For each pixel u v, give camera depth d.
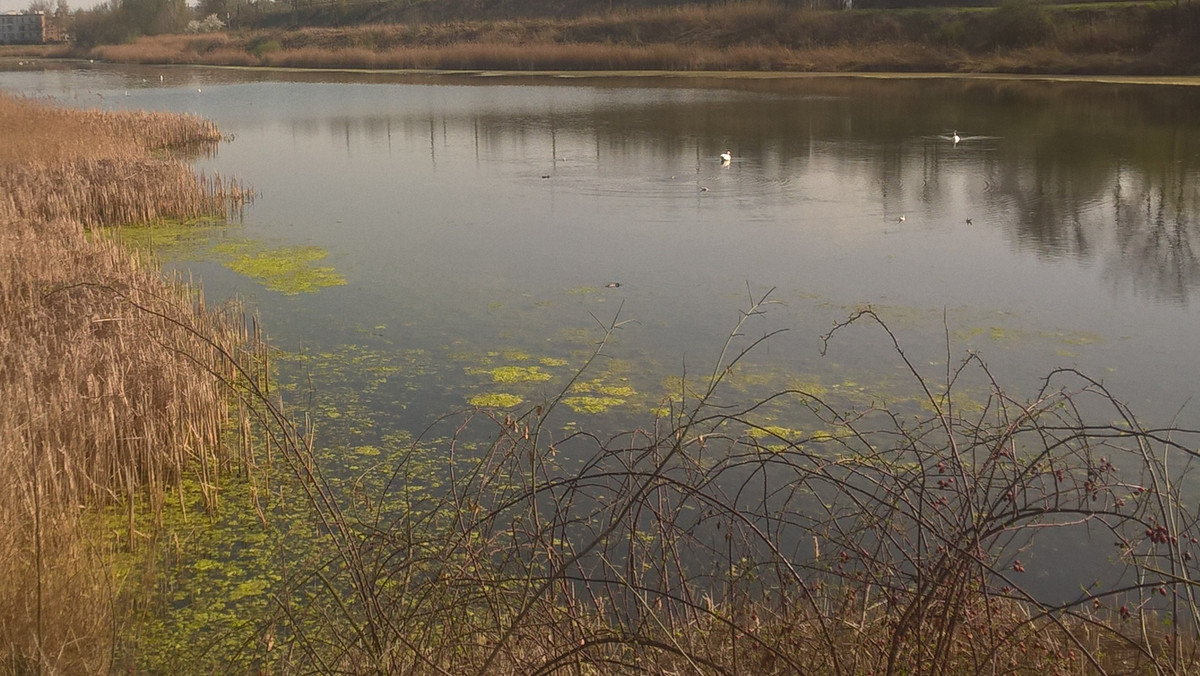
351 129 26.48
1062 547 5.55
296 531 5.97
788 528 5.62
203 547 5.82
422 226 14.46
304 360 8.91
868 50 42.31
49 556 4.90
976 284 11.14
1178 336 9.34
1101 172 17.64
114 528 5.97
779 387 8.17
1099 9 40.09
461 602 3.73
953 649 3.67
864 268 11.84
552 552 3.70
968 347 9.02
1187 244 12.78
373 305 10.59
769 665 3.68
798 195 16.30
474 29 58.62
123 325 8.05
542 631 3.75
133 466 6.29
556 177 18.44
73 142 18.78
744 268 11.88
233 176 18.89
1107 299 10.55
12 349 7.52
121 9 82.31
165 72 54.66
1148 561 5.23
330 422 7.59
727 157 19.02
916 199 15.81
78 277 9.60
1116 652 4.14
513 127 25.89
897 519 4.82
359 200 16.52
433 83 42.50
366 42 61.28
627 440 7.16
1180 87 30.42
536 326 9.84
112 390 6.75
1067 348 9.03
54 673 3.87
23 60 73.31
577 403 7.90
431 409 7.85
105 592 4.90
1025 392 7.99
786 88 35.06
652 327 9.76
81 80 48.06
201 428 6.94
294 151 22.55
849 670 3.55
